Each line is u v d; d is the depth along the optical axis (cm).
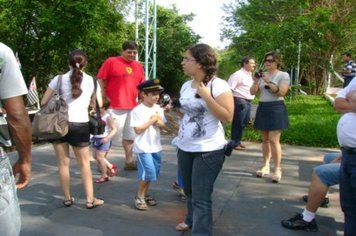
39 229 414
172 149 797
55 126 439
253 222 440
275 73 571
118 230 414
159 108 469
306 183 585
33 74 1288
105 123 530
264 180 596
